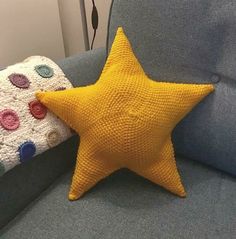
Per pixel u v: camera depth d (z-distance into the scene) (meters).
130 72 0.66
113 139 0.63
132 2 0.72
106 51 0.82
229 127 0.66
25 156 0.63
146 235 0.59
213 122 0.68
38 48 1.05
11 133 0.62
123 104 0.63
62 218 0.63
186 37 0.67
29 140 0.64
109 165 0.66
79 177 0.67
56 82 0.72
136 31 0.73
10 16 0.95
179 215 0.62
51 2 1.04
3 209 0.64
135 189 0.68
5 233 0.62
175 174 0.67
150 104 0.64
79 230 0.61
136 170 0.67
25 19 0.99
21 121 0.64
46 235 0.60
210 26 0.65
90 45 1.16
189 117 0.70
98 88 0.66
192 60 0.68
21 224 0.63
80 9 1.06
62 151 0.74
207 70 0.68
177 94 0.66
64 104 0.66
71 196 0.67
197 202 0.64
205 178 0.70
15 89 0.66
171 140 0.72
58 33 1.10
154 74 0.72
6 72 0.67
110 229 0.60
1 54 0.96
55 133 0.68
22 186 0.67
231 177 0.70
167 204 0.64
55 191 0.70
